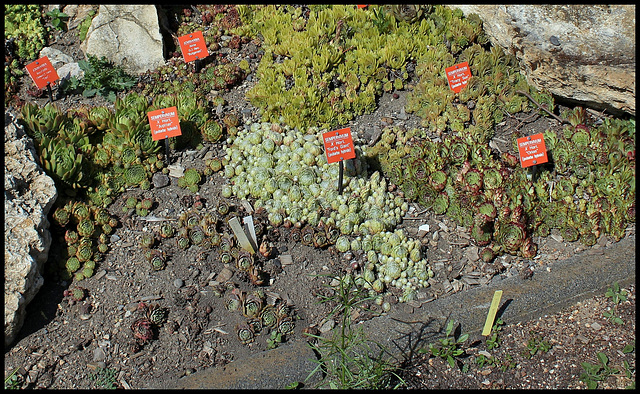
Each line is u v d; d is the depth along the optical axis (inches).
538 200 58.8
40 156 54.1
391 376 47.3
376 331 49.5
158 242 54.1
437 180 58.1
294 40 66.9
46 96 63.4
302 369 46.9
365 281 52.4
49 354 47.7
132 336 48.8
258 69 65.9
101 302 50.5
